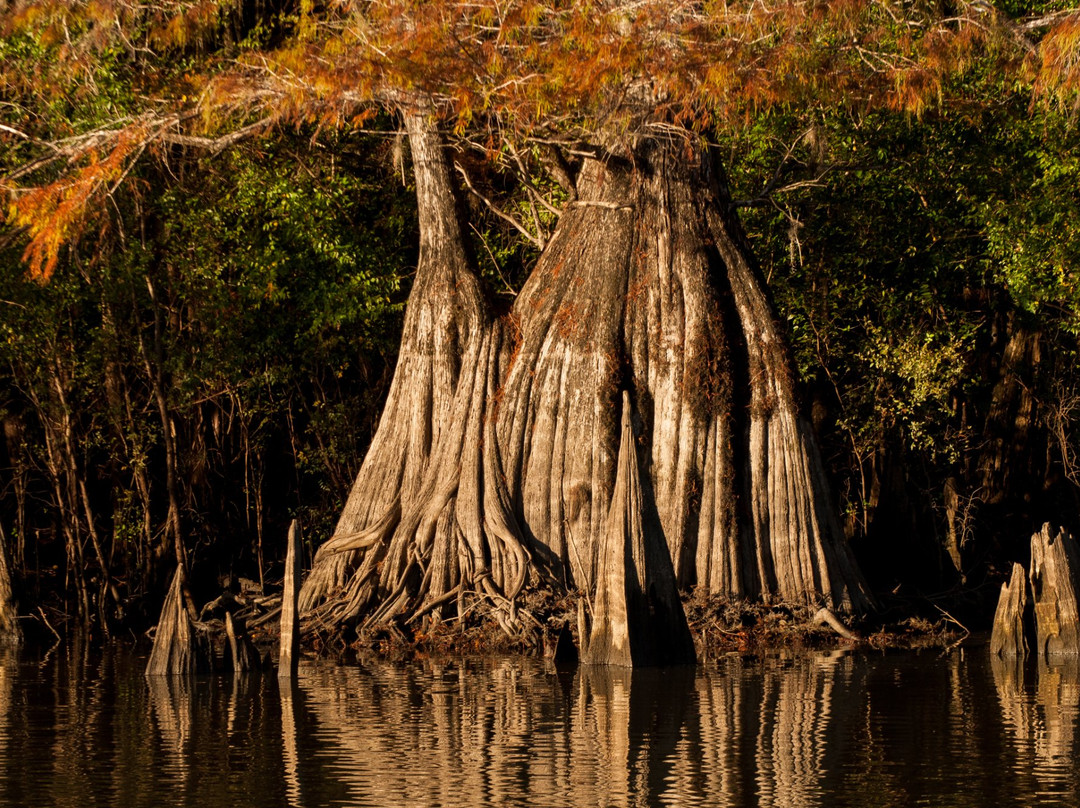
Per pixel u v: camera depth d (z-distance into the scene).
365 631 23.55
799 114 27.91
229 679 18.84
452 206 25.92
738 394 24.50
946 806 10.58
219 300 29.67
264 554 35.62
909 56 22.31
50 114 27.20
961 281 34.59
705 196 25.39
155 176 30.14
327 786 11.40
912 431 31.89
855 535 35.16
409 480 25.12
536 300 25.50
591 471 24.16
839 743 13.20
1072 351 35.34
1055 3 26.53
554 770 11.95
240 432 35.59
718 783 11.41
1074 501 37.50
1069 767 12.03
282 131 27.80
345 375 36.28
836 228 31.64
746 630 23.05
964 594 29.58
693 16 20.97
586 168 25.92
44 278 23.42
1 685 18.72
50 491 36.03
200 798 11.02
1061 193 27.55
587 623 20.42
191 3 26.83
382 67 21.22
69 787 11.50
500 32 20.91
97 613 31.64
